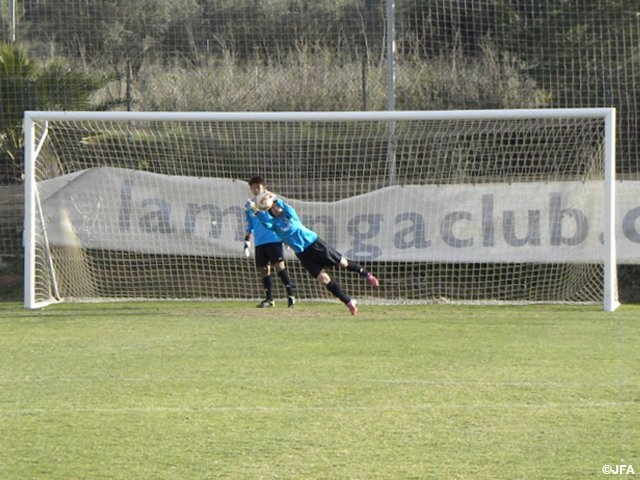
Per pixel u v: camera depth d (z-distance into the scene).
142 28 63.09
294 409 21.66
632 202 40.50
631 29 46.56
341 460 17.84
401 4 53.59
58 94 48.25
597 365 26.33
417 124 45.38
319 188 44.69
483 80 49.38
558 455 18.02
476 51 50.56
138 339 31.28
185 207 42.22
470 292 41.19
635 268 43.94
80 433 19.78
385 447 18.64
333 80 52.75
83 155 46.78
